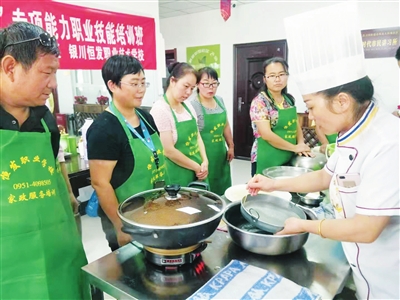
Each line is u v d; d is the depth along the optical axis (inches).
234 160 216.2
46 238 36.5
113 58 50.4
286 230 35.2
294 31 33.7
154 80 142.3
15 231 34.1
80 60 110.3
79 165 82.8
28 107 36.2
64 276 38.9
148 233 31.3
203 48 216.8
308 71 32.7
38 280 35.7
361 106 31.6
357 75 30.7
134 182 52.8
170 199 37.7
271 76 80.0
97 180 50.1
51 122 40.7
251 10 191.8
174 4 188.5
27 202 35.0
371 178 30.4
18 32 30.0
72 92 170.2
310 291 30.5
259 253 37.0
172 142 75.0
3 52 29.9
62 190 41.5
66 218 40.1
